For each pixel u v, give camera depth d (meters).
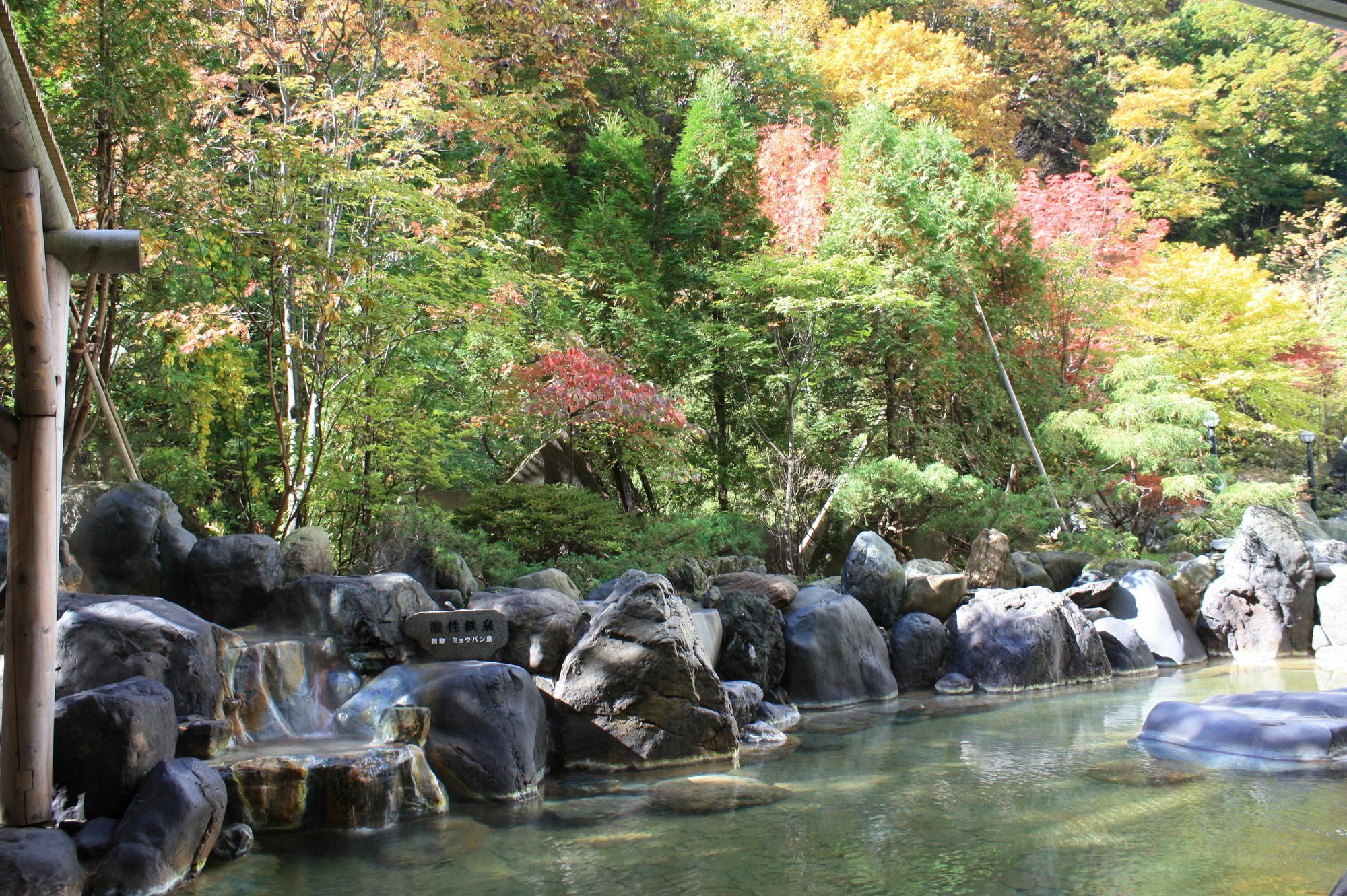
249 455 10.12
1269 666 10.31
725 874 4.30
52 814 4.08
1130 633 10.43
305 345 8.48
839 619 9.02
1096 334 16.94
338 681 6.09
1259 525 11.41
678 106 19.38
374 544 8.74
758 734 7.17
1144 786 5.73
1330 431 24.30
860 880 4.22
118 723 4.35
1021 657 9.37
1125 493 13.78
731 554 12.45
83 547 6.29
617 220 13.84
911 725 7.71
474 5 14.00
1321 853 4.50
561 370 10.73
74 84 6.70
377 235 9.77
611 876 4.27
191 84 7.37
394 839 4.82
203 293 8.24
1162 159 31.64
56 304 4.08
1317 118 33.19
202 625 5.38
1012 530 12.78
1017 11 33.06
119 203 7.12
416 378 9.73
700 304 14.57
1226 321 19.78
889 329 13.86
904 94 23.69
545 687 6.58
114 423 6.82
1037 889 4.11
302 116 9.90
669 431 12.32
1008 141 28.70
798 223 14.09
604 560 9.95
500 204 14.38
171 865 4.10
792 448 13.34
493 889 4.11
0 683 4.51
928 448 14.40
